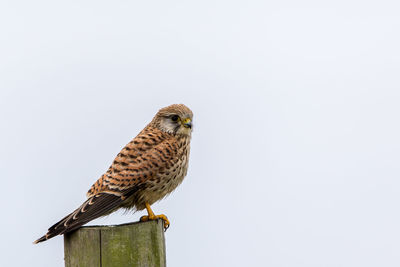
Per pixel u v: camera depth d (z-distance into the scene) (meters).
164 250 8.16
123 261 7.76
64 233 8.02
